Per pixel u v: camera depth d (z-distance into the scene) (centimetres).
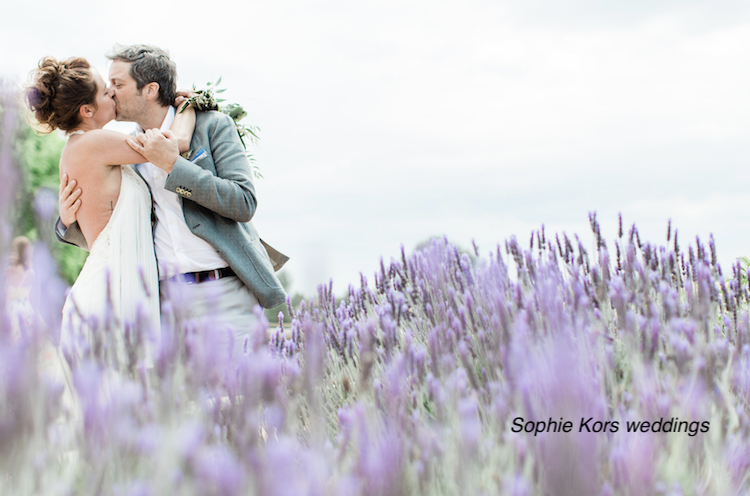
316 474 91
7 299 92
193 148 242
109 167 226
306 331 108
